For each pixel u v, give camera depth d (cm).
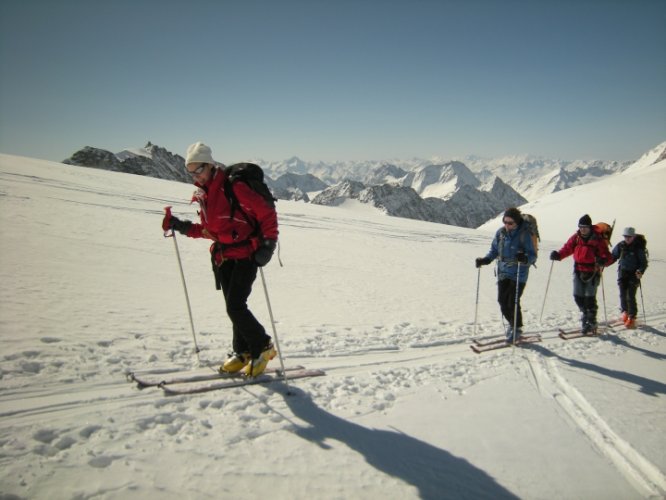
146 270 974
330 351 575
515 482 301
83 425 315
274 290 970
